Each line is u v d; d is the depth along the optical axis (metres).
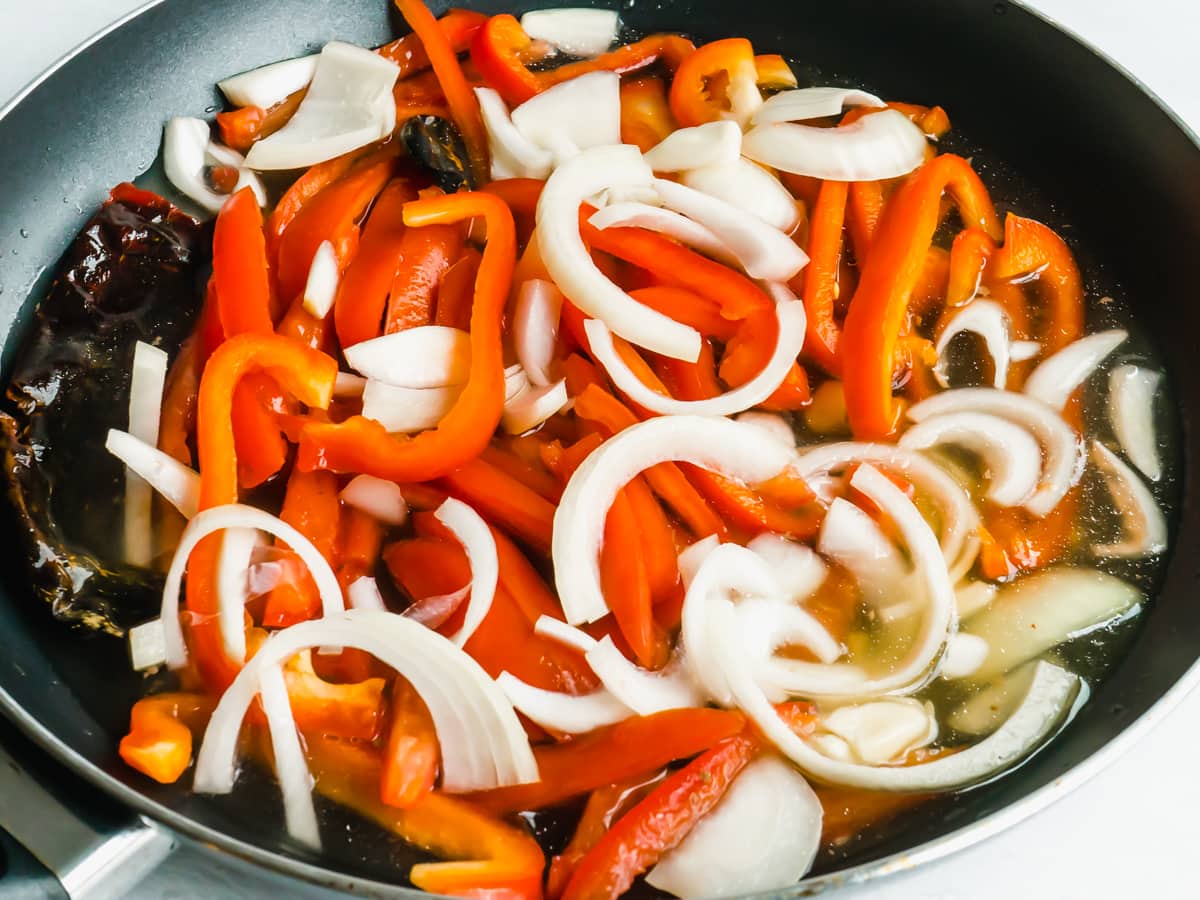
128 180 0.32
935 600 0.25
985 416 0.29
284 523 0.25
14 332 0.29
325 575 0.25
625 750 0.23
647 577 0.25
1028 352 0.30
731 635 0.24
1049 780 0.22
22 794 0.21
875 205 0.32
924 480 0.28
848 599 0.26
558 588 0.25
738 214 0.30
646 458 0.26
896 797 0.23
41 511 0.26
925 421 0.29
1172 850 0.25
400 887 0.20
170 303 0.29
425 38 0.33
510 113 0.34
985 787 0.23
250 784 0.23
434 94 0.34
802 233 0.32
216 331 0.29
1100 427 0.29
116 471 0.27
